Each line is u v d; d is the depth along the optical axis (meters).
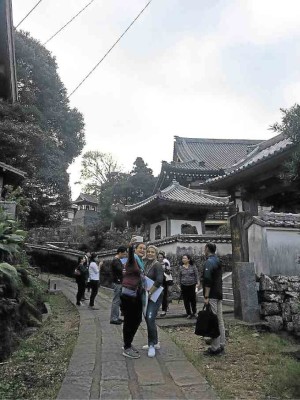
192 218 19.19
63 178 23.25
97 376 4.23
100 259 20.08
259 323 7.70
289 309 7.59
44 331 6.95
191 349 5.90
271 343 6.49
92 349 5.48
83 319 8.24
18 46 22.95
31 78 23.70
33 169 19.27
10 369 4.70
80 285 10.80
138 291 5.15
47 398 3.75
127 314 5.13
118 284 7.71
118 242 24.34
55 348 5.89
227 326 7.55
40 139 19.16
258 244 8.65
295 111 4.21
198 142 39.78
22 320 6.78
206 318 5.38
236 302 8.38
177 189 20.78
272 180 11.02
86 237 28.36
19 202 12.65
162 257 9.01
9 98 10.23
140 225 23.97
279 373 4.64
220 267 5.62
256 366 5.13
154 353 5.08
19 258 8.18
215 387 4.15
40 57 24.36
